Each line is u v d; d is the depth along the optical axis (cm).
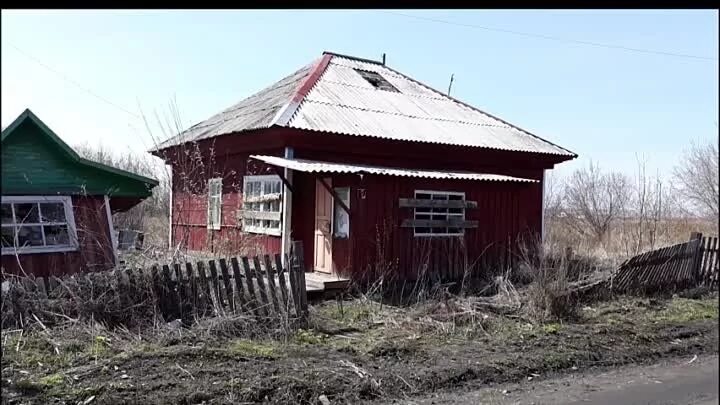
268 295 838
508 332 917
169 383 623
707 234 2147
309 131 1226
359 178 1171
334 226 1223
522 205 1466
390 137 1328
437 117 1597
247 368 682
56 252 1016
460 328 918
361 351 781
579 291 1137
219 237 1477
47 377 625
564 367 780
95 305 784
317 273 1261
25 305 768
